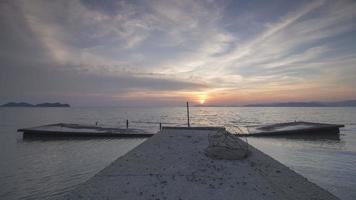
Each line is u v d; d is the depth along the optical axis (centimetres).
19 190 940
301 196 465
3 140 2425
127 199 441
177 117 8094
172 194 469
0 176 1120
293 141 2319
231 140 950
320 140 2383
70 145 2111
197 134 1408
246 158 798
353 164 1367
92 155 1650
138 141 2370
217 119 6888
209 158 787
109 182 539
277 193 480
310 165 1349
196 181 551
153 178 571
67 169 1253
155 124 4925
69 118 7425
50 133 2555
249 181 554
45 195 891
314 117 7394
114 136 2581
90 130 2902
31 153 1717
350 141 2319
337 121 5378
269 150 1855
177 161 743
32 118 7331
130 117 8088
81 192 475
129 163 711
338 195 903
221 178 575
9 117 7844
